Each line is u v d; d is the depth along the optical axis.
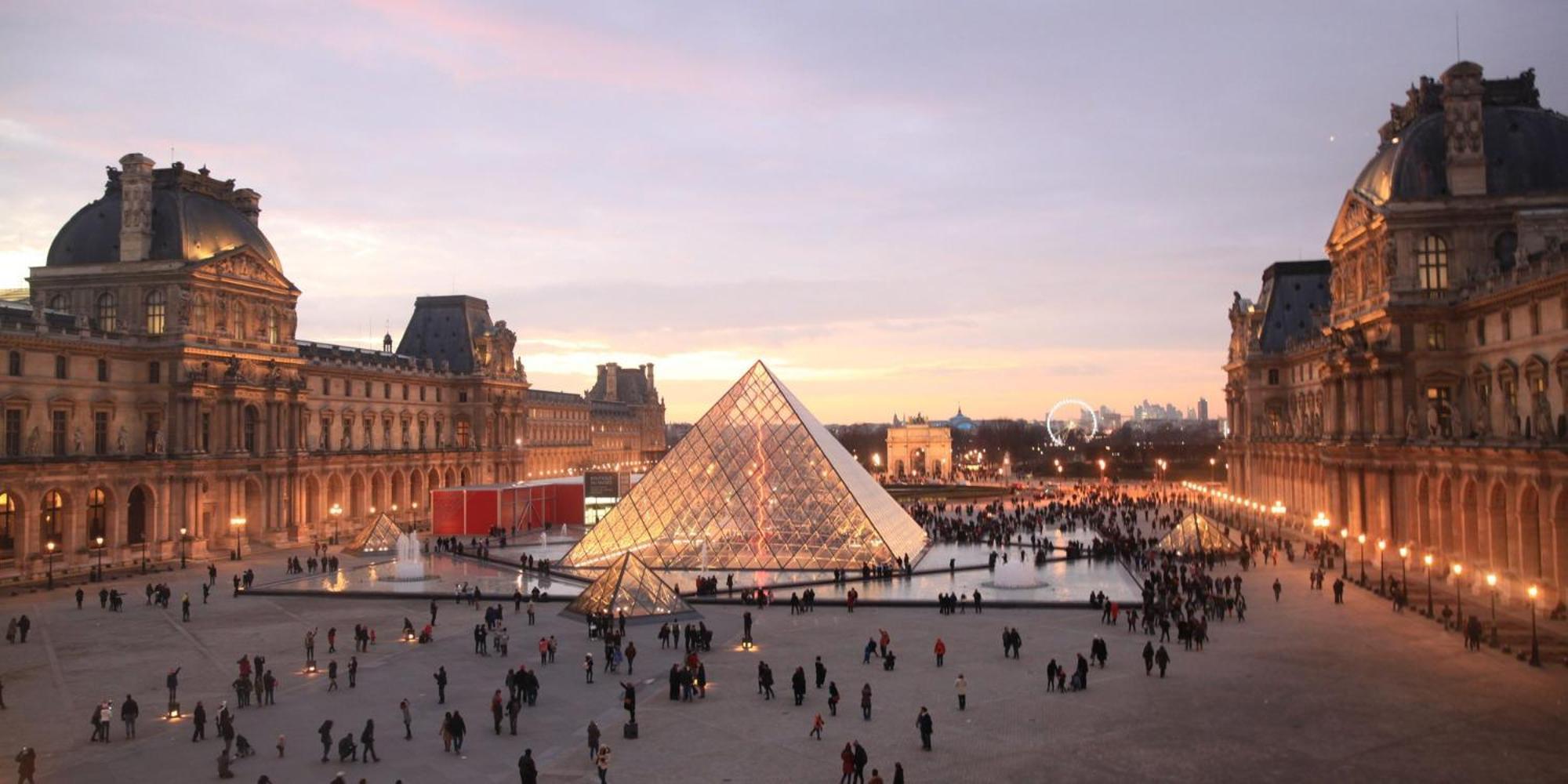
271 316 140.00
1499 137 102.50
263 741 49.72
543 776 44.19
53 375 114.06
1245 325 170.12
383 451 163.88
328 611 87.00
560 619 82.25
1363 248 108.75
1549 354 81.69
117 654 69.44
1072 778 43.00
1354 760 44.66
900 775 39.16
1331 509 113.94
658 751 47.44
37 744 49.59
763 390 116.06
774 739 49.00
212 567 100.81
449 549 131.25
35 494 106.81
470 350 197.75
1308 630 72.19
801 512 108.44
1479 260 98.88
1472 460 85.00
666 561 107.88
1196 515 116.62
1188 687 57.22
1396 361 99.50
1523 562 78.31
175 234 127.62
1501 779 42.09
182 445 124.25
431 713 54.41
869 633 74.38
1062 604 84.56
